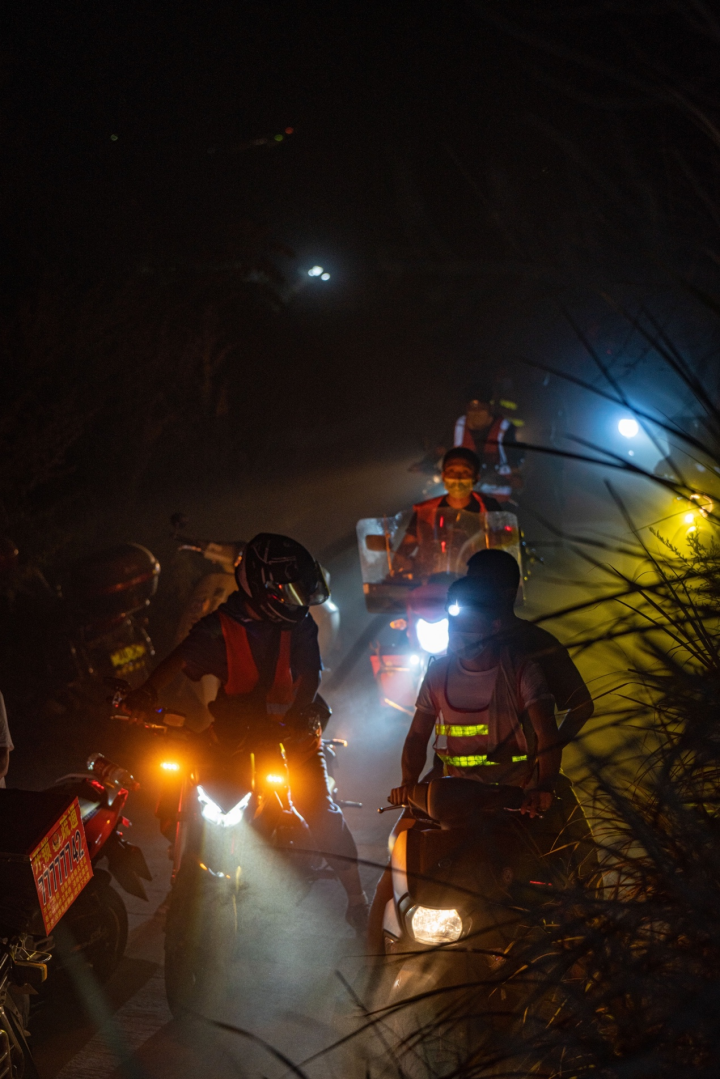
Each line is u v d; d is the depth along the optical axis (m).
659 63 2.39
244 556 4.16
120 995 4.22
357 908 4.48
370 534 6.96
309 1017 3.96
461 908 3.06
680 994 1.81
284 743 4.15
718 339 2.79
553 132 2.68
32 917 3.38
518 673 3.59
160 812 4.30
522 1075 1.98
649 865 2.06
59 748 6.88
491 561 3.68
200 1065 3.68
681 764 2.07
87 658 6.92
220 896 3.88
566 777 3.46
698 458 2.62
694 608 2.15
